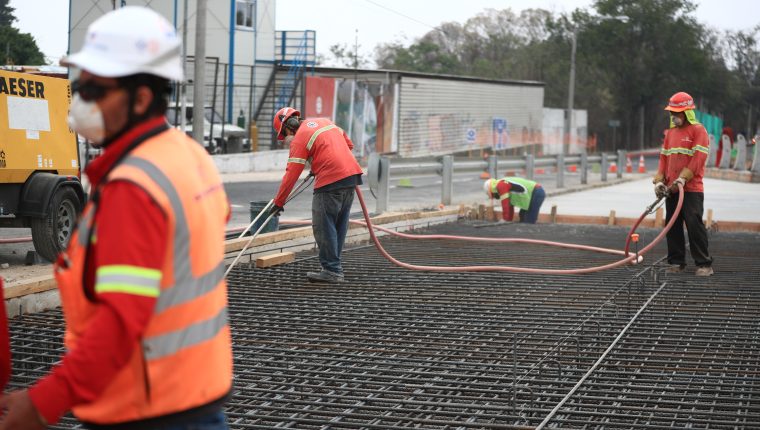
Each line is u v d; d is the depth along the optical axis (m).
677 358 5.74
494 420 4.52
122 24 2.25
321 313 6.89
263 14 33.94
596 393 4.99
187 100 28.31
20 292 6.37
